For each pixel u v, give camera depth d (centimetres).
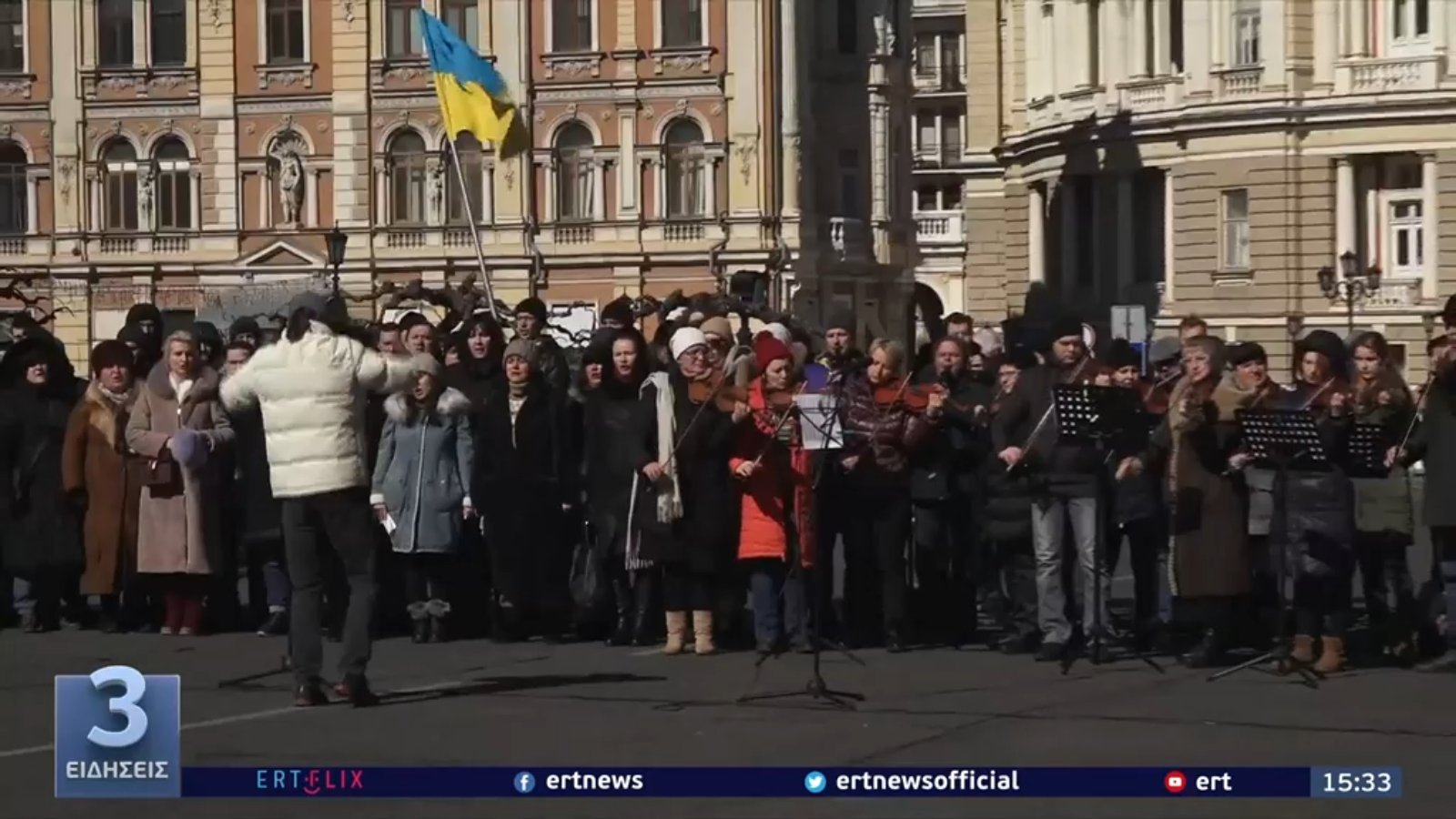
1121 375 1852
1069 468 1767
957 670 1745
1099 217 5175
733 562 1855
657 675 1717
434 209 6544
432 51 4991
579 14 6456
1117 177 5131
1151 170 5078
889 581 1869
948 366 1933
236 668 1788
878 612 1944
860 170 6838
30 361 2091
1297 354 1770
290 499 1545
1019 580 1844
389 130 6562
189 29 6669
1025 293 5494
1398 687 1634
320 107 6606
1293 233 4850
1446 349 1706
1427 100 4700
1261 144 4866
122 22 6719
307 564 1569
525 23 6462
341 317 1555
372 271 6544
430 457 1941
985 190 5631
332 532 1555
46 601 2081
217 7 6644
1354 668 1742
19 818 1212
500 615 1956
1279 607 1759
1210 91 4928
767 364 1817
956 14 9350
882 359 1875
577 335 2814
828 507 1884
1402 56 4744
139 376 2084
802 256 6450
